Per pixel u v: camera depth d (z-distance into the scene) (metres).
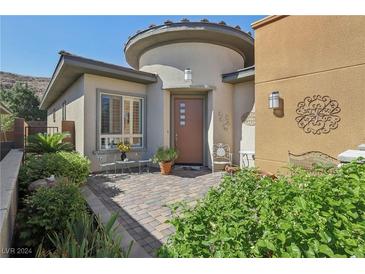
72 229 2.52
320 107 4.49
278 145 5.16
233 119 8.17
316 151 4.52
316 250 1.06
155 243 2.84
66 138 7.29
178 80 7.59
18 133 6.43
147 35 7.32
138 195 4.74
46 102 13.98
